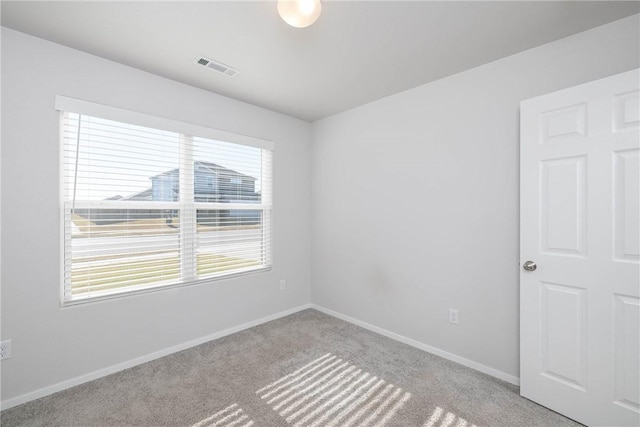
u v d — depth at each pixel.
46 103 1.86
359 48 1.94
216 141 2.73
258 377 2.07
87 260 2.05
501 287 2.06
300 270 3.46
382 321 2.81
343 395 1.87
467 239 2.23
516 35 1.78
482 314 2.15
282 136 3.25
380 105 2.81
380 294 2.82
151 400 1.81
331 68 2.21
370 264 2.91
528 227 1.82
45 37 1.82
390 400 1.82
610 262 1.52
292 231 3.38
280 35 1.80
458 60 2.08
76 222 2.00
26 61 1.79
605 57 1.67
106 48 1.94
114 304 2.13
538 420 1.65
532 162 1.80
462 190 2.25
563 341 1.67
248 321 2.96
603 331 1.54
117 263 2.17
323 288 3.42
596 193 1.56
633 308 1.46
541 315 1.76
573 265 1.64
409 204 2.59
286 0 1.30
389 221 2.75
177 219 2.49
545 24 1.67
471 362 2.20
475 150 2.18
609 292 1.52
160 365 2.22
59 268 1.92
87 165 2.03
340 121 3.20
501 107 2.05
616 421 1.50
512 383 2.00
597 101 1.55
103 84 2.07
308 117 3.36
